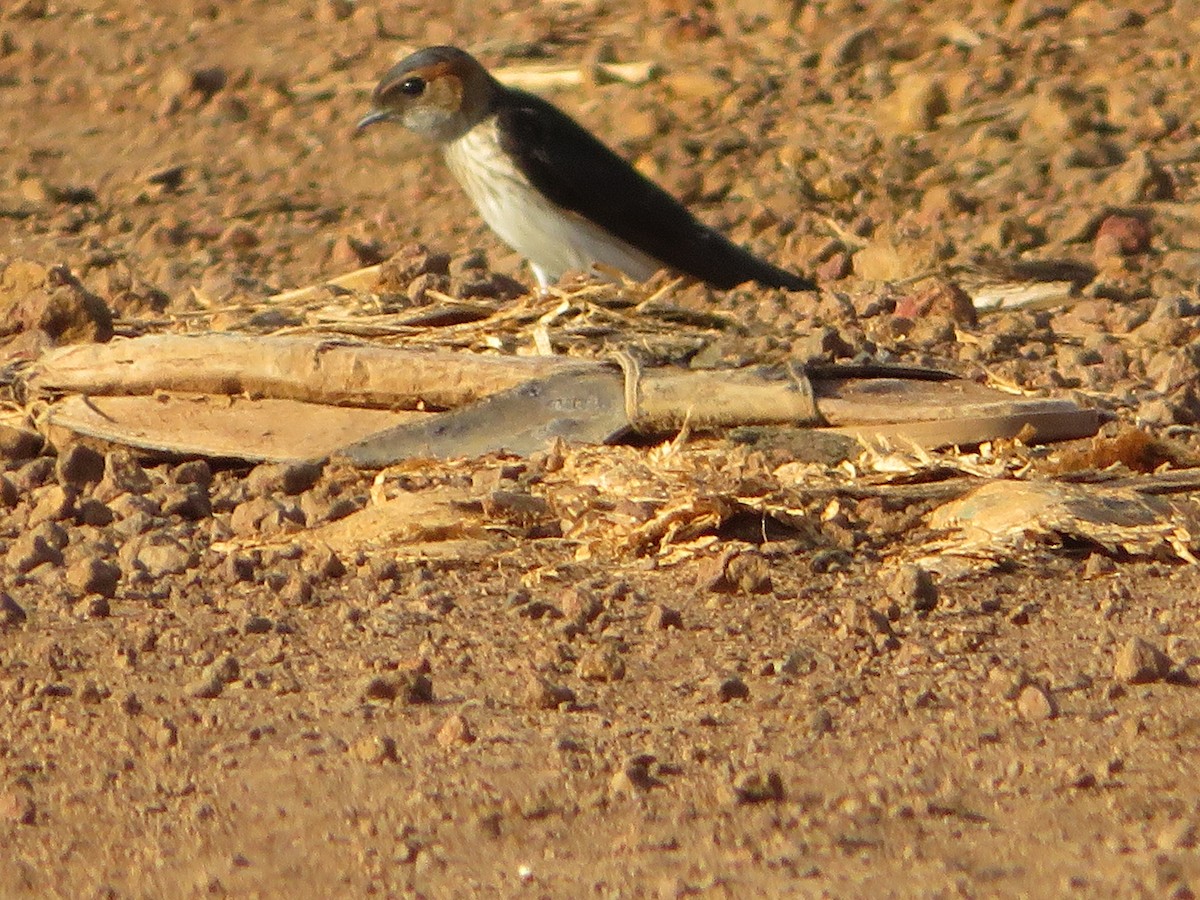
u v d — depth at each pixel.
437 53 18.75
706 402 12.52
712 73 25.20
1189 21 25.91
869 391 12.82
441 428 12.53
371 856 7.83
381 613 10.47
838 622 10.27
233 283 18.48
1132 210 20.70
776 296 17.14
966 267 19.25
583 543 11.39
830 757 8.75
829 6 27.11
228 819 8.21
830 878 7.56
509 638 10.20
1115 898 7.37
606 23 27.44
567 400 12.62
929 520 11.65
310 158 23.91
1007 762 8.66
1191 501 11.83
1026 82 24.30
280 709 9.34
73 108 25.69
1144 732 8.97
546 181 18.38
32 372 13.67
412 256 17.27
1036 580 10.99
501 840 7.96
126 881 7.70
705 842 7.91
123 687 9.62
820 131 23.72
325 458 12.47
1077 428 12.62
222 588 10.94
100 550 11.45
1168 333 16.12
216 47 26.97
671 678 9.66
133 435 12.84
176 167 23.55
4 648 10.10
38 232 22.03
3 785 8.57
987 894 7.42
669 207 18.62
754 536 11.50
